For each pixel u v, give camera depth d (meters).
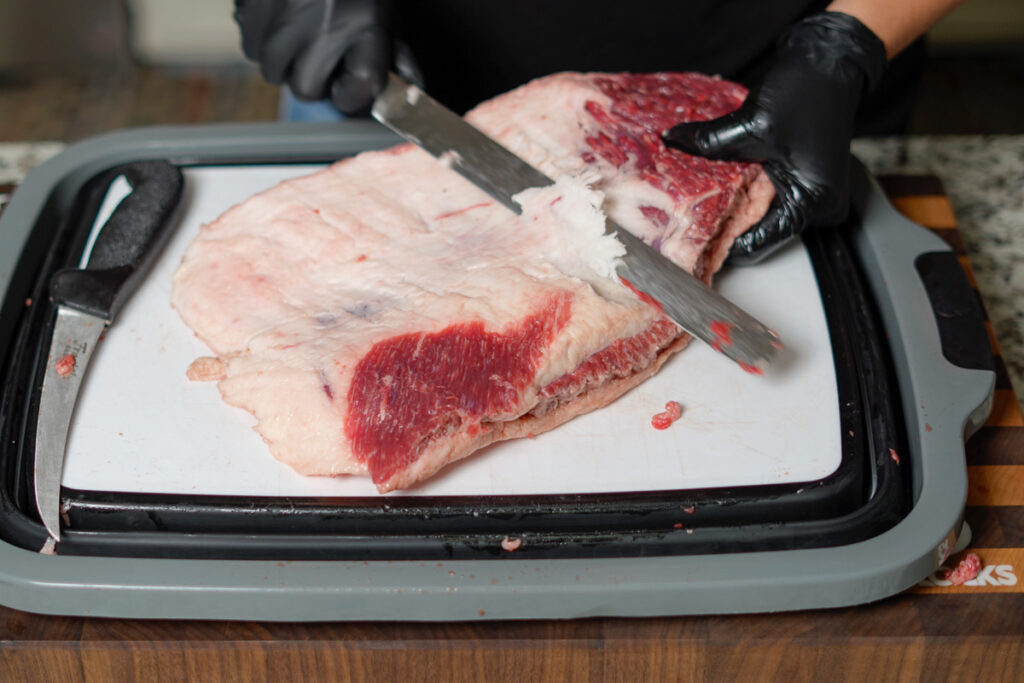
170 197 1.03
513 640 0.87
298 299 0.96
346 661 0.88
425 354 0.91
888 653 0.88
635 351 0.94
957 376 0.95
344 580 0.86
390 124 1.04
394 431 0.89
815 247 1.04
